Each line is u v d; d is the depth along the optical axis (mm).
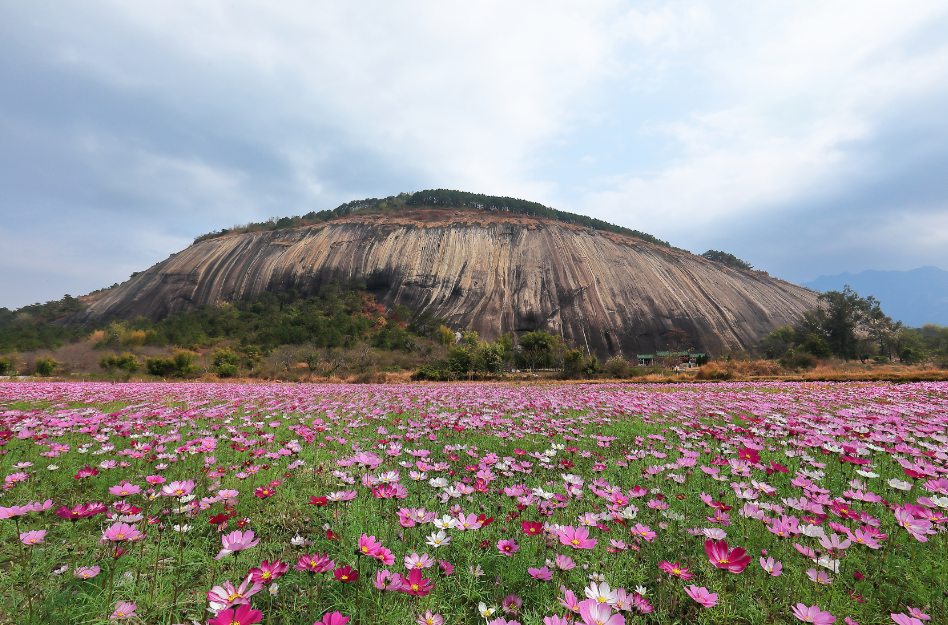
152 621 2207
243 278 116062
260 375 38906
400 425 7336
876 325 68250
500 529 3229
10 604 2229
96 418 7121
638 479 4609
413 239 123750
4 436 5344
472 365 37344
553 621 1780
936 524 2744
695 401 11594
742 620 2248
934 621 2244
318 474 4805
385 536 3035
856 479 4301
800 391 15305
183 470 4836
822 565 2324
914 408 9109
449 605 2301
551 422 7910
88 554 2832
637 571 2727
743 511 2918
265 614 2221
